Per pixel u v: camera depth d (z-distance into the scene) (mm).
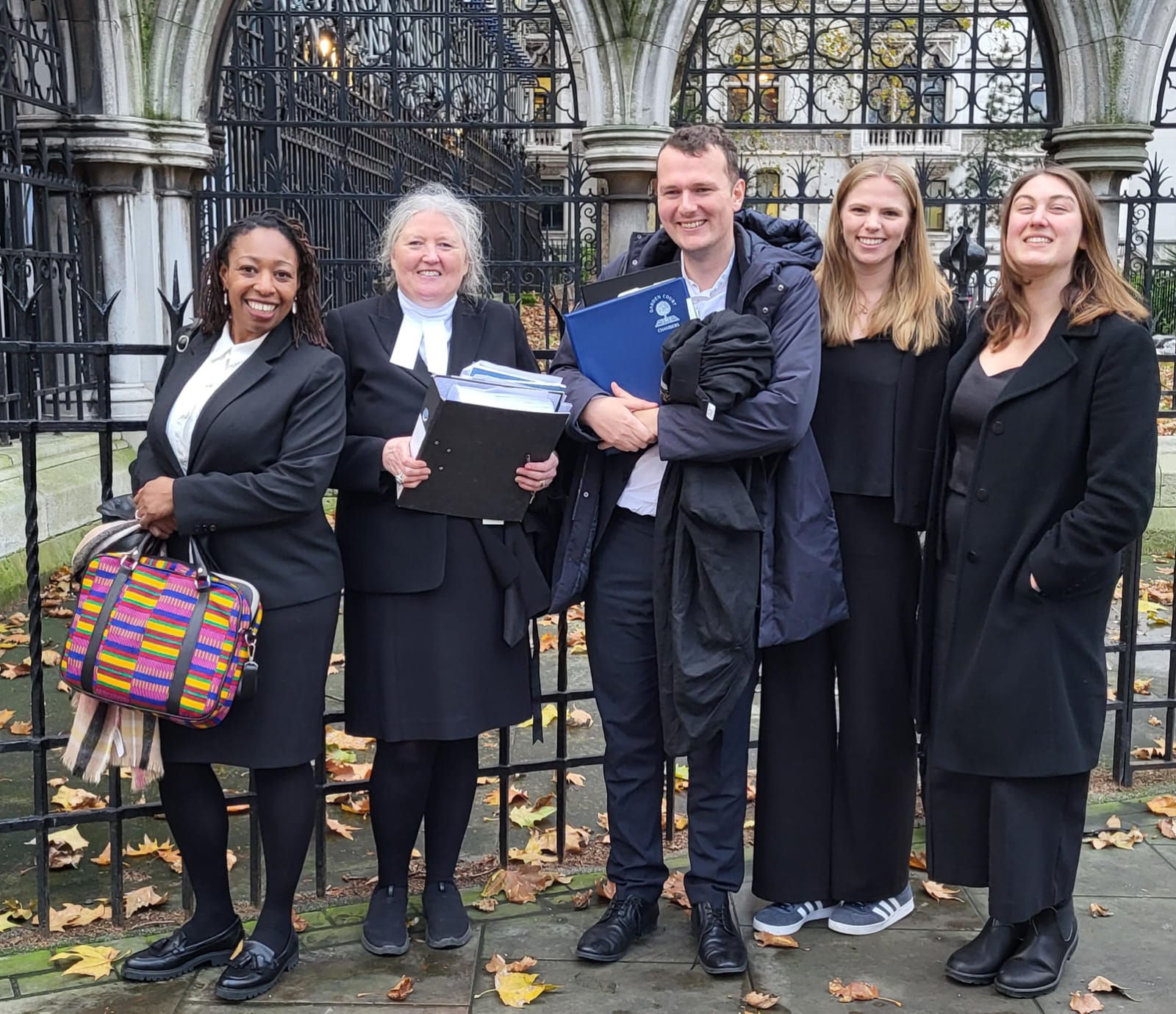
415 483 2498
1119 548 2453
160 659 2342
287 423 2482
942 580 2674
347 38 9070
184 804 2602
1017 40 15625
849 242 2656
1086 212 2488
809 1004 2576
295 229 2525
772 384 2510
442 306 2709
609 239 7477
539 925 2932
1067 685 2555
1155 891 3074
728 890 2773
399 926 2787
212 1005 2562
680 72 8430
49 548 6168
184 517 2377
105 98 7113
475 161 11656
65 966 2732
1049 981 2602
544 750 4188
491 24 11289
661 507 2604
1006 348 2604
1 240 6602
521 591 2701
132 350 2787
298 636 2518
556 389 2547
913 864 3252
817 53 7504
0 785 3822
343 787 3062
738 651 2549
